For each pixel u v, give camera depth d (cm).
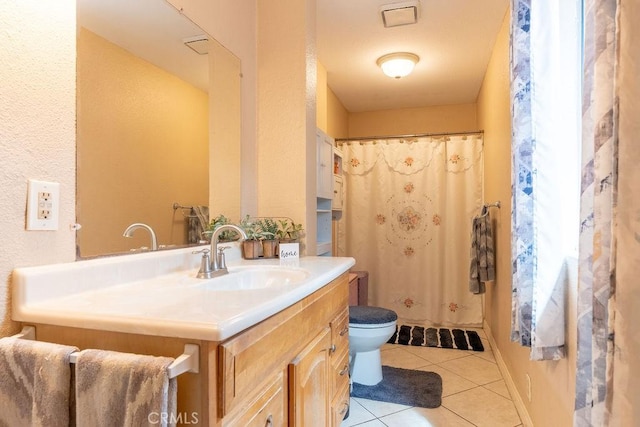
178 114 144
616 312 58
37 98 89
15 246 84
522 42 141
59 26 95
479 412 196
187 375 70
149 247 128
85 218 103
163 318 74
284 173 199
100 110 109
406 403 205
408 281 363
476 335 324
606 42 71
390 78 340
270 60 202
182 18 146
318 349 125
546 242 129
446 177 357
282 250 169
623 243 58
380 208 370
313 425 119
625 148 58
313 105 210
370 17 240
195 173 153
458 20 243
